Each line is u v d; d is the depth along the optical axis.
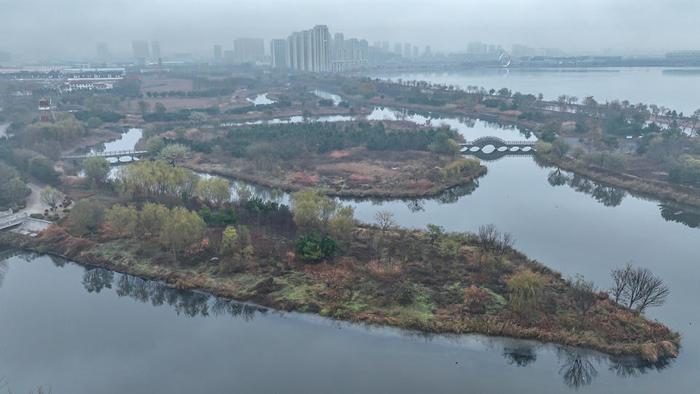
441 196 156.50
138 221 114.50
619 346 75.75
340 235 111.19
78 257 109.38
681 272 103.56
